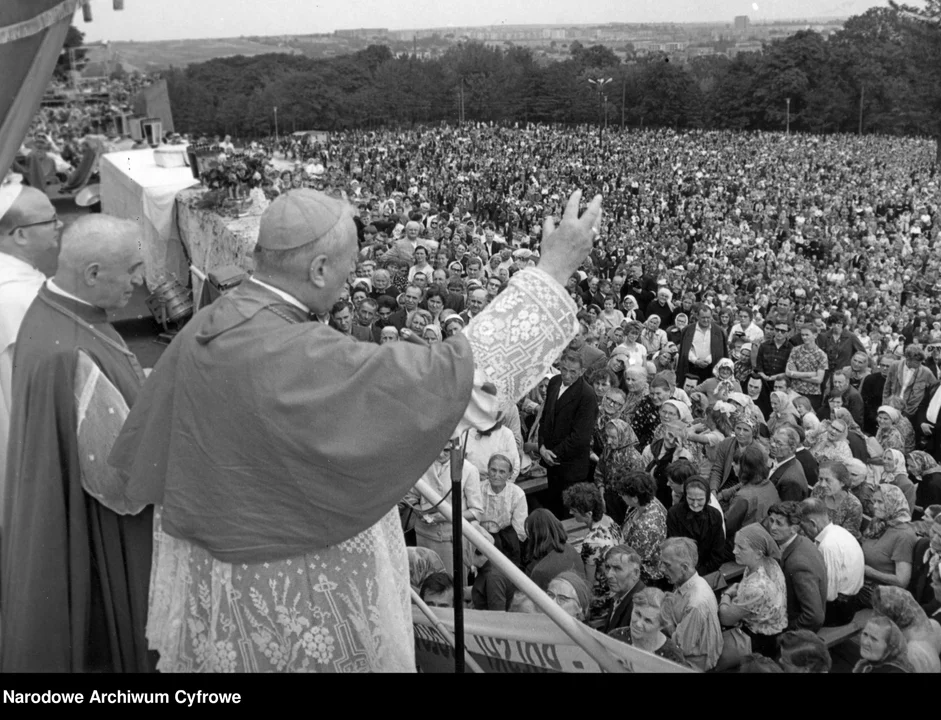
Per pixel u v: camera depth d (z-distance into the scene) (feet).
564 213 5.49
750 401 19.95
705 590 11.55
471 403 5.12
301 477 4.98
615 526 16.40
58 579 6.34
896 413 17.76
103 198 30.40
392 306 29.37
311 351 4.98
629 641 12.19
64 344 6.32
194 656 5.66
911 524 13.34
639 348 27.14
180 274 28.40
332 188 28.66
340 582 5.45
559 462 21.45
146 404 5.47
